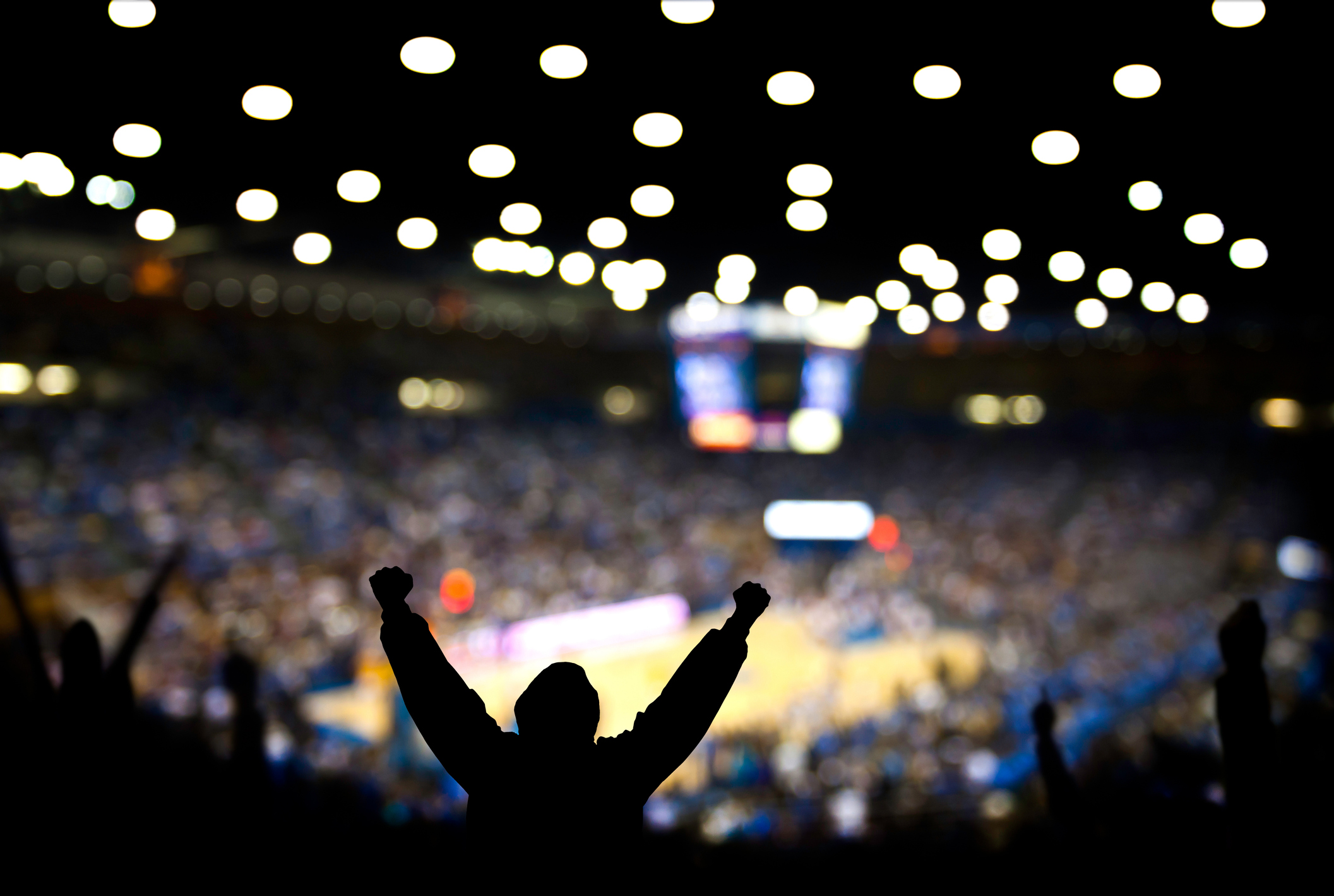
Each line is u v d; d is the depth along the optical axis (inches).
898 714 755.4
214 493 1263.5
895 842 226.2
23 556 926.4
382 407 1744.6
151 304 1409.9
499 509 1501.0
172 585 944.9
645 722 79.8
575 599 1147.3
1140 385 1600.6
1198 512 1656.0
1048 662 1008.9
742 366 1891.0
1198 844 127.2
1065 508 1772.9
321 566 1093.1
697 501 1738.4
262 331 1625.2
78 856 116.6
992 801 340.8
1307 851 105.3
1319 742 147.8
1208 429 1809.8
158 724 249.8
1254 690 107.8
